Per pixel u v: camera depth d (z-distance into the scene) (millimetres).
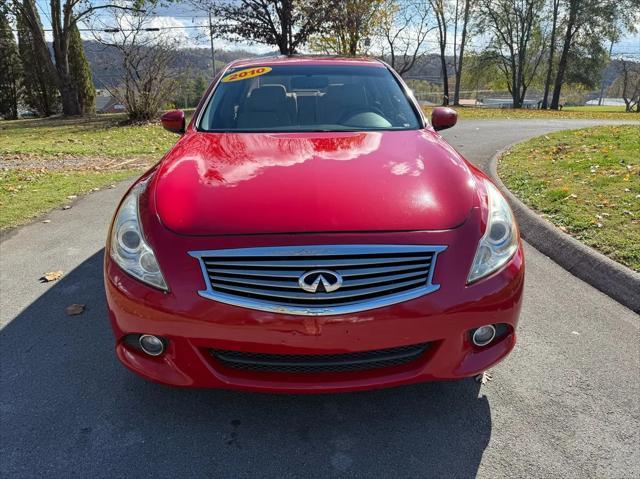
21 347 2830
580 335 2881
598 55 39000
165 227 2064
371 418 2266
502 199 2410
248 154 2604
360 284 1944
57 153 10039
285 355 2020
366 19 24297
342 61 3869
